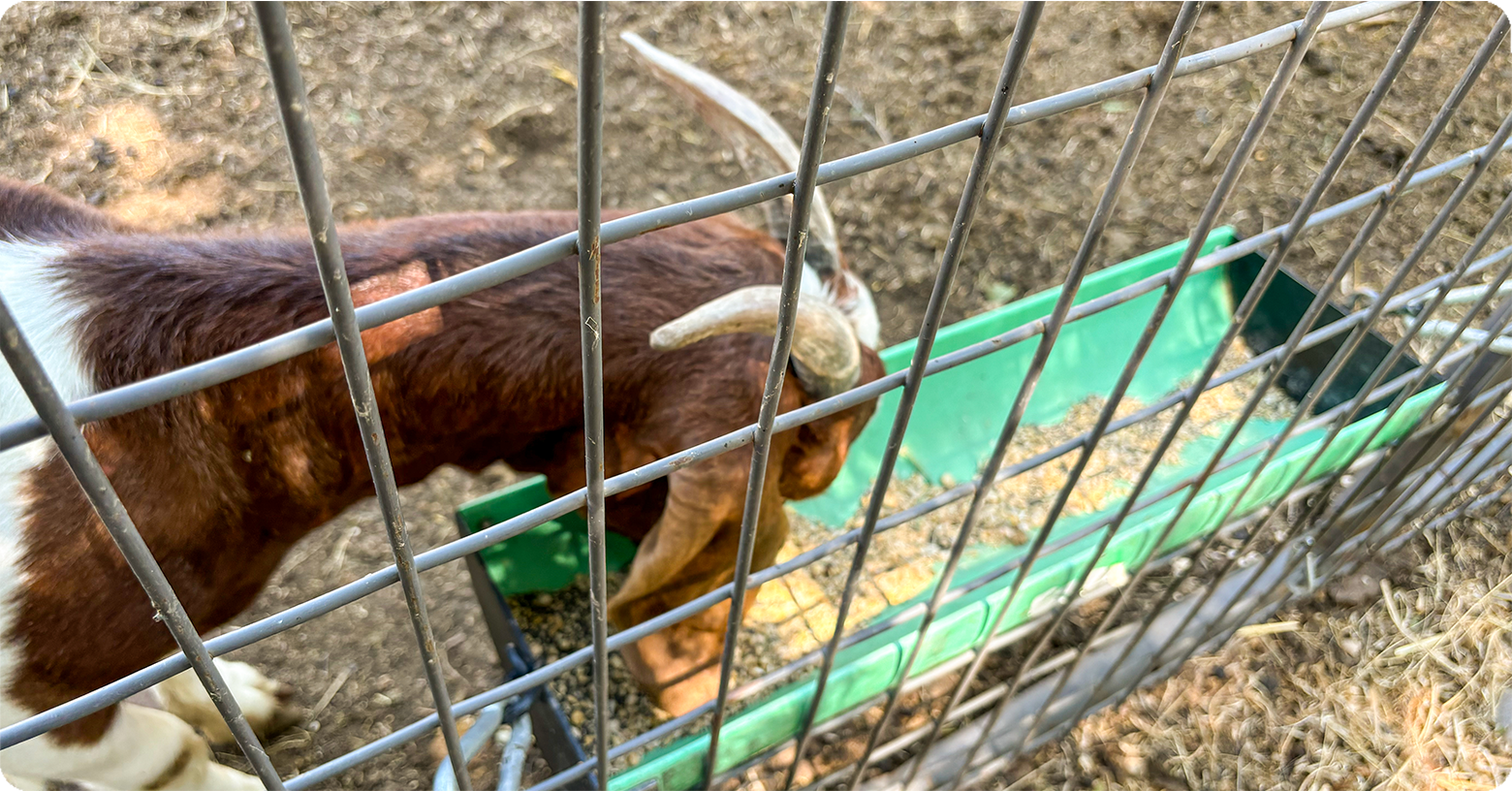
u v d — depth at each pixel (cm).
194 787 141
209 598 129
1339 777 160
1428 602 181
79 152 251
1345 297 239
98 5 285
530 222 134
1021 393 71
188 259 119
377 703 168
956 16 331
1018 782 158
